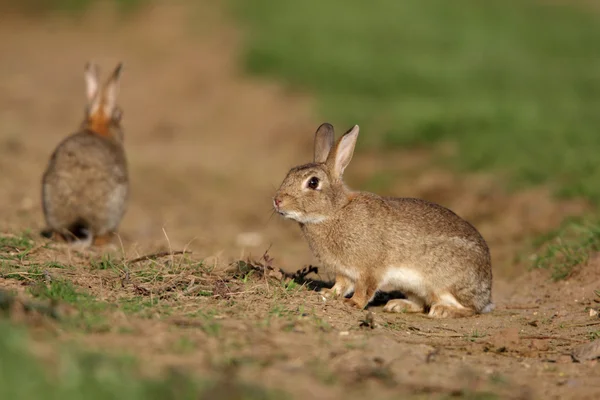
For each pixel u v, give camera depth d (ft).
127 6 204.23
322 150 46.52
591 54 139.95
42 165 86.48
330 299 41.01
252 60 147.43
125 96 140.26
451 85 115.75
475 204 72.38
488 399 28.48
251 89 135.85
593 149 76.38
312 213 42.09
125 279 39.32
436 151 88.89
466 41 148.77
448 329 40.01
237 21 183.83
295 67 138.92
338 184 43.34
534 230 63.98
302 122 114.01
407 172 84.02
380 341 33.99
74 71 158.40
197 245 61.16
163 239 60.59
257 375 27.66
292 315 36.17
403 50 142.41
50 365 24.59
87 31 191.52
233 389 24.73
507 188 72.90
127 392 23.56
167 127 122.21
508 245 62.39
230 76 146.00
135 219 74.18
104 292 37.45
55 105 134.41
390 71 125.90
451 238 42.68
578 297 47.29
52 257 44.45
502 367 33.22
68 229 53.88
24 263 41.93
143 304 35.45
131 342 29.25
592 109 94.94
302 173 42.32
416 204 43.52
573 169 72.54
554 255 53.67
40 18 203.41
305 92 128.98
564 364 34.01
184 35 177.99
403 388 28.66
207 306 36.32
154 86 146.10
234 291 39.06
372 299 45.55
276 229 73.61
